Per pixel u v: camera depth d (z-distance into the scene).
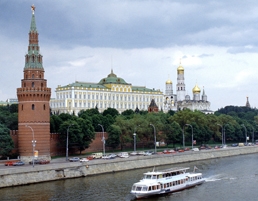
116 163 152.25
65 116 194.50
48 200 105.19
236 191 119.25
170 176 123.75
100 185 123.62
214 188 124.12
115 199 107.56
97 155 166.88
